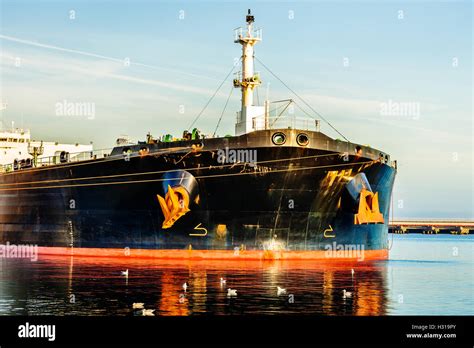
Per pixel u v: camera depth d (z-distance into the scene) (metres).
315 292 36.19
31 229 59.78
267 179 48.06
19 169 61.62
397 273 47.12
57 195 57.09
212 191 49.00
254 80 55.03
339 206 51.25
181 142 49.00
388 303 34.19
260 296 34.59
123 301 33.16
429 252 81.06
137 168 51.25
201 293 35.31
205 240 50.06
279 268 45.59
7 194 62.25
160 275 41.75
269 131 47.38
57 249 57.47
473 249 89.88
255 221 49.31
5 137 74.00
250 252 49.66
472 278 44.97
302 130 47.69
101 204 54.06
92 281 39.41
